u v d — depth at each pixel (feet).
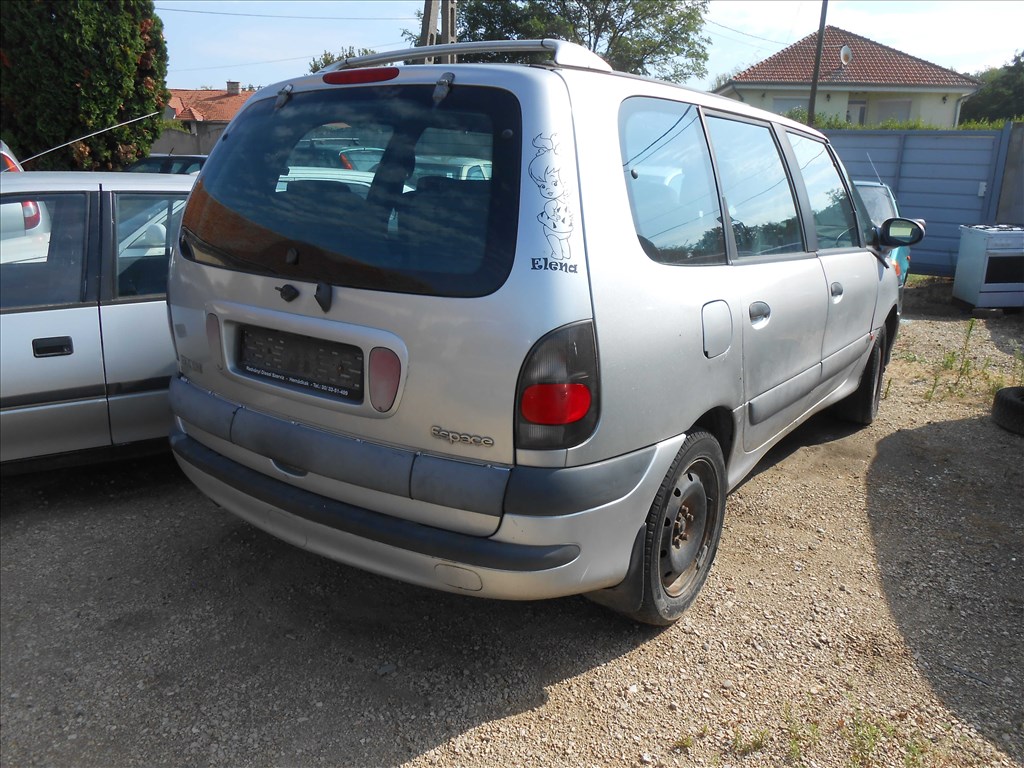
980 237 32.24
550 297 7.14
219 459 9.54
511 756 7.86
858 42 111.14
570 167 7.55
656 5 93.97
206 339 9.53
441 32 39.78
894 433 16.88
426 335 7.45
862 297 14.88
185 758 7.82
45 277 12.44
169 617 10.08
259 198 9.05
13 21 40.32
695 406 8.99
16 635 9.68
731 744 8.00
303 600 10.47
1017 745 7.94
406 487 7.63
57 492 13.62
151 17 44.19
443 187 7.74
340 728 8.21
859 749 7.88
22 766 7.71
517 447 7.25
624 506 8.05
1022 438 16.44
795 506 13.32
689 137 9.71
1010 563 11.41
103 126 43.16
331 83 9.05
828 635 9.74
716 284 9.47
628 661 9.27
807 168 13.42
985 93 151.23
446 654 9.41
